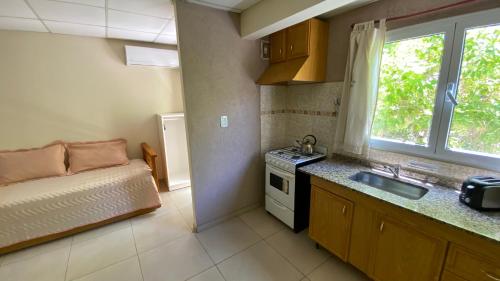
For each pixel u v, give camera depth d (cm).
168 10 206
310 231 207
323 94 237
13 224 204
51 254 206
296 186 220
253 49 242
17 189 223
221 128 236
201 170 230
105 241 224
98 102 301
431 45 162
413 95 176
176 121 365
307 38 207
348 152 222
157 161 357
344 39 210
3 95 251
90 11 202
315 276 179
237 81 238
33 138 271
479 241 108
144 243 221
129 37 293
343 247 178
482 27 138
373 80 186
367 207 156
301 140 271
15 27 238
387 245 148
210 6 206
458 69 149
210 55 215
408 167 181
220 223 253
